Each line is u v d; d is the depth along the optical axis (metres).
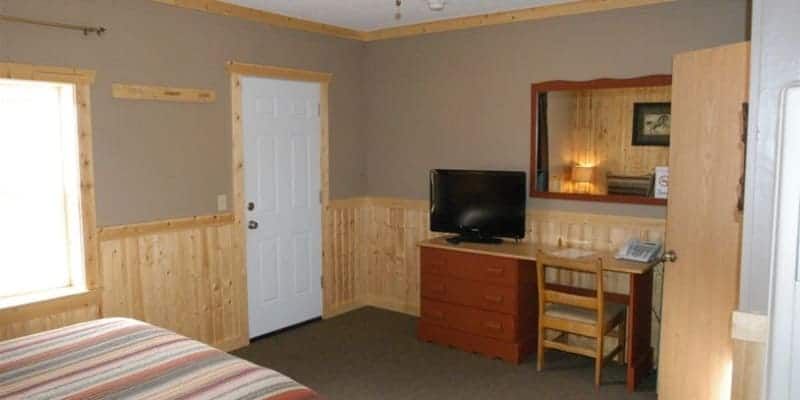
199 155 4.20
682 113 3.11
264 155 4.64
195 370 2.15
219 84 4.29
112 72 3.68
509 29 4.58
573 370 4.04
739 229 2.77
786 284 1.14
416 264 5.29
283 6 4.38
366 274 5.63
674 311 3.23
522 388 3.76
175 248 4.09
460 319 4.40
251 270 4.61
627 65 4.10
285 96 4.78
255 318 4.66
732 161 2.80
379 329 4.93
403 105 5.25
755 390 1.56
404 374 3.98
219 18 4.25
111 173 3.71
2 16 3.16
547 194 4.48
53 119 3.60
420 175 5.21
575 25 4.28
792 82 1.42
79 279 3.65
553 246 4.39
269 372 2.17
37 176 3.57
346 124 5.34
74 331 2.59
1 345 2.41
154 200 3.95
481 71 4.75
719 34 3.77
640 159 4.10
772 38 1.43
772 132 1.46
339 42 5.21
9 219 3.48
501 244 4.47
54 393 1.97
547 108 4.46
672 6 3.91
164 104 3.97
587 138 4.30
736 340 1.58
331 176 5.23
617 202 4.18
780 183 1.14
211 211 4.30
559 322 3.86
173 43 3.99
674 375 3.26
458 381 3.87
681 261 3.16
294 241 4.95
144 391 1.98
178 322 4.13
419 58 5.11
